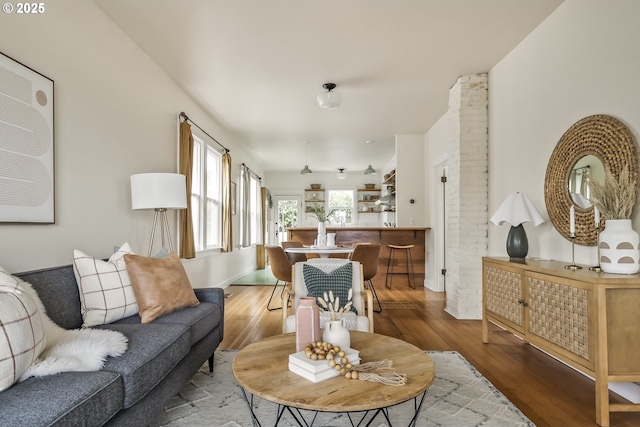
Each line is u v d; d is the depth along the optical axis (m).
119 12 2.73
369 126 5.98
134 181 2.84
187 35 3.06
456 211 4.00
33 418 0.99
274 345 1.76
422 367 1.47
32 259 2.05
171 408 1.97
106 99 2.78
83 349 1.39
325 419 1.86
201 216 4.95
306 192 10.91
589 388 2.21
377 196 10.79
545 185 2.79
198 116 4.84
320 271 2.63
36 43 2.09
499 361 2.67
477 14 2.77
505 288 2.77
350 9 2.69
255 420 1.47
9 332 1.15
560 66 2.67
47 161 2.14
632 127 2.04
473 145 3.88
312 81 4.05
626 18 2.08
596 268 2.13
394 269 6.00
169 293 2.13
